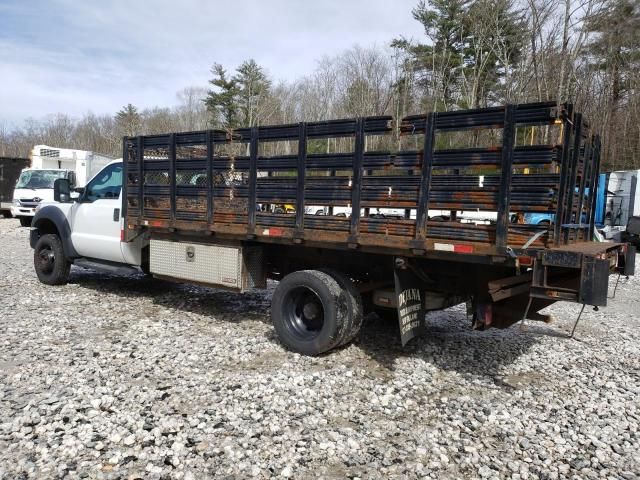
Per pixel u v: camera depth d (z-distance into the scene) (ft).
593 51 88.89
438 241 14.38
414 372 16.60
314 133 16.66
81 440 11.49
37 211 29.14
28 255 40.88
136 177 23.13
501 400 14.67
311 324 18.04
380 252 15.83
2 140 237.66
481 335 21.20
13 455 10.89
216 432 12.09
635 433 12.85
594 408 14.26
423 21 121.29
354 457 11.31
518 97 84.79
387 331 21.25
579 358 18.60
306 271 17.84
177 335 19.71
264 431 12.26
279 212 18.19
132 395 13.97
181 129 192.34
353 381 15.62
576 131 14.25
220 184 19.60
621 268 16.53
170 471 10.49
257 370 16.25
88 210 26.43
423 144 14.52
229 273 20.01
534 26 81.25
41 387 14.35
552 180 12.78
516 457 11.57
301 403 13.84
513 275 15.08
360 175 15.74
